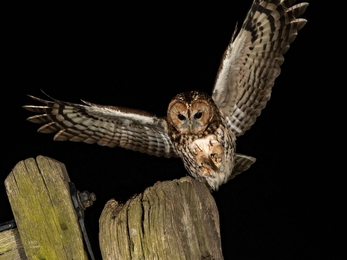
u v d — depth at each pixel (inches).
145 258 125.6
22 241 134.4
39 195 135.0
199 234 132.3
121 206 133.4
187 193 134.6
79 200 136.9
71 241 133.3
